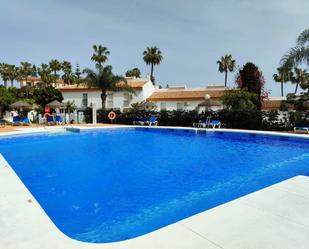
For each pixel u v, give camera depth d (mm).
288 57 19094
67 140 17656
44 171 9172
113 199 6391
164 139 18281
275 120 20516
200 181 7957
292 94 28469
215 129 20453
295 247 3244
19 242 3398
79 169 9477
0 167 7688
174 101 35969
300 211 4352
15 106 26516
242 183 7723
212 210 4441
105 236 4535
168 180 8055
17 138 17375
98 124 28031
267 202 4773
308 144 14789
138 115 28734
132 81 39625
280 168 9680
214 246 3275
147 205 5969
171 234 3611
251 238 3475
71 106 35438
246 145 15492
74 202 6191
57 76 74188
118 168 9656
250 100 25562
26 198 5039
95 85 31766
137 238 3525
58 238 3514
